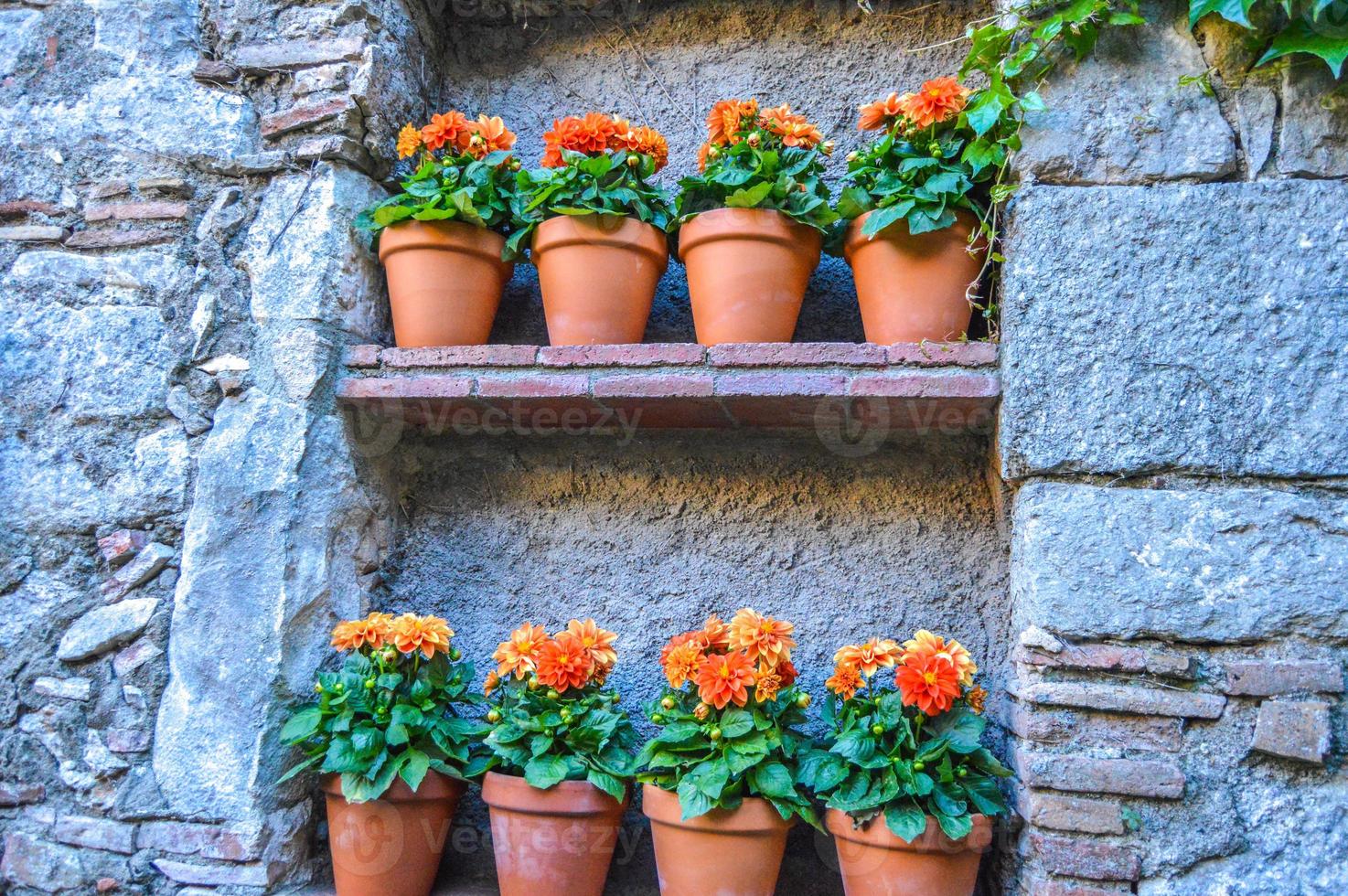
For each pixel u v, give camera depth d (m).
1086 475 1.57
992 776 1.68
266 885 1.73
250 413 1.84
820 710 1.87
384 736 1.69
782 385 1.69
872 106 1.78
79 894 1.75
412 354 1.85
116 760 1.78
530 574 2.02
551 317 1.87
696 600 1.95
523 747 1.68
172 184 1.92
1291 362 1.53
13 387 1.89
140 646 1.81
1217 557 1.51
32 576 1.84
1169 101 1.61
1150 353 1.56
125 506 1.84
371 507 1.98
